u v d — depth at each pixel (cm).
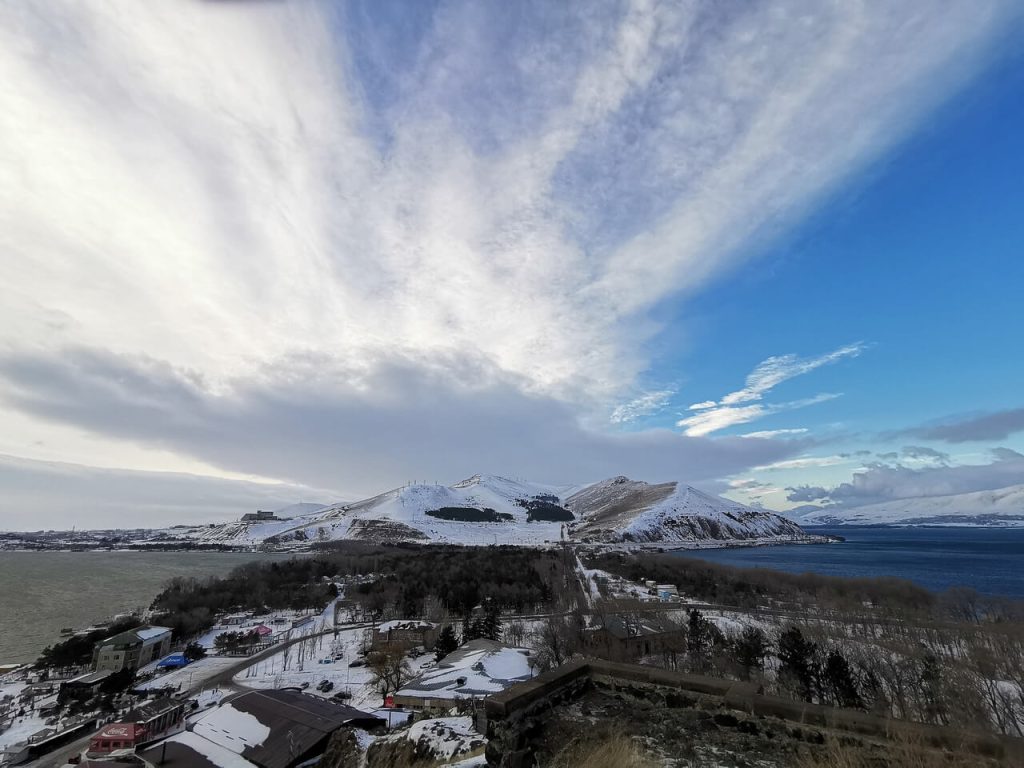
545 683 1227
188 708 5994
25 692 7088
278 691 4591
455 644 7194
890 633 6600
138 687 7144
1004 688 4191
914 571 18900
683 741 1072
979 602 9338
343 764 2294
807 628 6625
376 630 8819
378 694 6041
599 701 1273
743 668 5003
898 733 984
